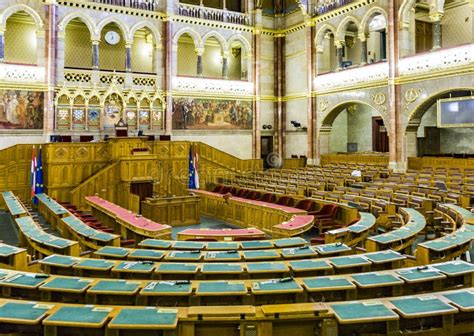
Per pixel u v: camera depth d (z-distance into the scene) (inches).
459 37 1120.8
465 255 405.1
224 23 1197.7
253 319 190.7
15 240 585.3
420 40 1182.3
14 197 716.0
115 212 565.6
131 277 281.6
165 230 458.0
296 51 1237.7
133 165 858.8
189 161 974.4
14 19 1080.8
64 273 296.2
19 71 935.7
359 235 425.4
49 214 659.4
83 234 416.5
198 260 315.0
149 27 1102.4
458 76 812.6
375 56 1314.0
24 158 895.1
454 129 1178.6
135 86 1077.1
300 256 322.0
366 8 1007.0
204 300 232.8
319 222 579.8
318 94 1165.7
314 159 1181.7
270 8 1295.5
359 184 754.2
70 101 987.9
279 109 1288.1
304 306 198.8
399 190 674.2
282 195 703.1
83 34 1167.0
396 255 303.3
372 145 1364.4
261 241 384.5
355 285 234.7
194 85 1156.5
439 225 490.9
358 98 1043.9
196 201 727.7
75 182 870.4
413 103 904.3
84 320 187.3
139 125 1083.9
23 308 200.2
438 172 829.8
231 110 1219.2
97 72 1027.3
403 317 191.6
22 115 937.5
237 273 273.1
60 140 911.0
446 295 213.9
